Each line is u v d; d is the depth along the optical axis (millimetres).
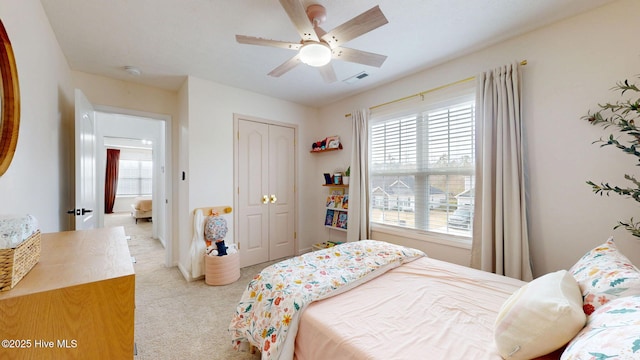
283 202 3789
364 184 3234
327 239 4016
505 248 2047
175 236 3404
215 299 2453
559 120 1906
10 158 1146
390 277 1705
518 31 2035
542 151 1979
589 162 1790
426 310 1276
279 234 3750
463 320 1188
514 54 2121
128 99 3066
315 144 4020
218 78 2980
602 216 1748
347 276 1571
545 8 1766
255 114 3469
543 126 1976
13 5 1280
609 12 1712
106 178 8656
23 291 690
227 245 3105
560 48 1901
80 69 2701
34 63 1577
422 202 2799
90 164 2619
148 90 3211
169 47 2279
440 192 2652
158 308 2277
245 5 1734
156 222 5039
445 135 2611
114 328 798
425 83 2732
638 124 1604
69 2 1687
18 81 1244
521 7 1754
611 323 683
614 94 1693
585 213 1808
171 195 3379
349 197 3393
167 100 3357
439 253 2625
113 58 2473
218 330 1954
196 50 2334
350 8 1758
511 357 882
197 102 2955
